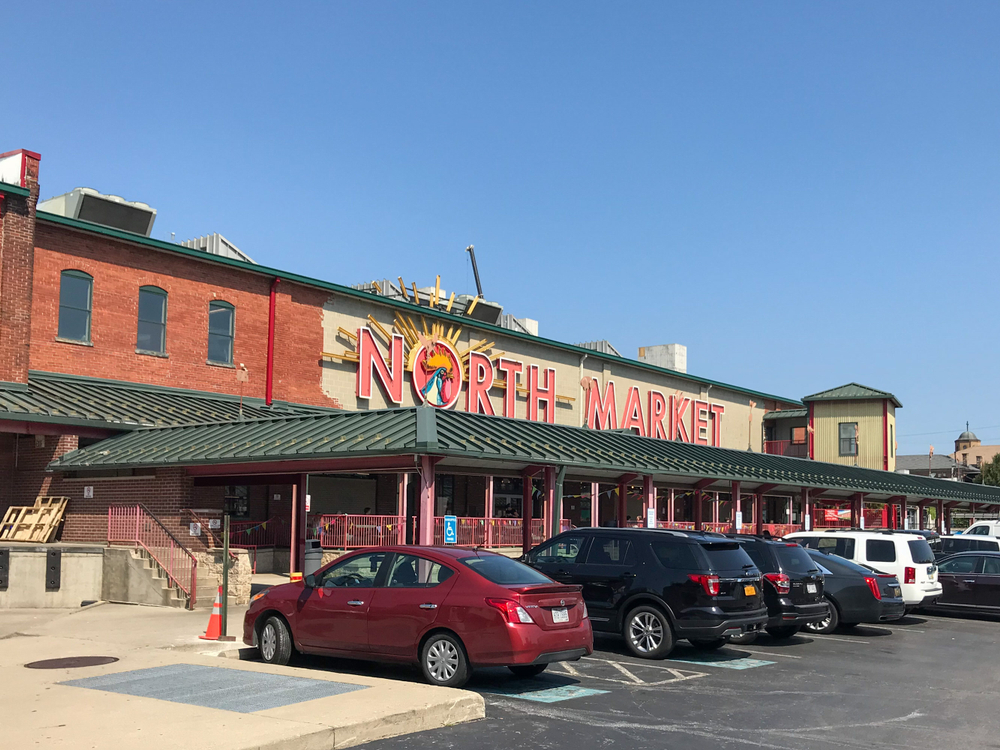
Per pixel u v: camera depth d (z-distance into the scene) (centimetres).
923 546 2231
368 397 3306
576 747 881
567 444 2406
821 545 2277
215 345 2914
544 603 1130
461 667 1112
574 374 4341
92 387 2556
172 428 2369
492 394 3878
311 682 1063
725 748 898
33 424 2292
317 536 2262
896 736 979
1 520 2439
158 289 2778
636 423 4678
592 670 1342
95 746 777
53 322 2523
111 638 1454
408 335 3478
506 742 890
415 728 922
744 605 1462
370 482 3206
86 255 2611
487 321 4247
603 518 4216
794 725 1014
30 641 1401
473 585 1137
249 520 2817
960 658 1616
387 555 1229
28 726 844
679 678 1292
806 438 5831
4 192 2362
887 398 5662
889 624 2175
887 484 4431
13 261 2383
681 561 1462
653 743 906
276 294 3072
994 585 2303
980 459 12850
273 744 794
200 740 794
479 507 3622
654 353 5784
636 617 1473
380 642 1177
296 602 1258
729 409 5519
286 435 2105
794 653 1614
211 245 3241
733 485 3133
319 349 3180
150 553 1967
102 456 2242
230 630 1545
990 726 1043
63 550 1967
